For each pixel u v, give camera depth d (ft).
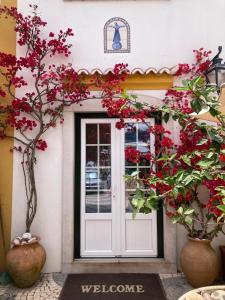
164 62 14.74
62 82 14.25
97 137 14.87
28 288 12.30
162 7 14.94
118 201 14.62
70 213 14.07
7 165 14.28
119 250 14.47
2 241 14.02
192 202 13.57
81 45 14.78
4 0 14.88
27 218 13.67
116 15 14.94
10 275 12.43
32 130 14.34
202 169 7.73
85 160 14.82
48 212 14.16
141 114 13.32
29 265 12.04
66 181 14.16
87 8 14.93
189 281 12.25
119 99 13.42
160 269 13.70
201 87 7.16
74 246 14.47
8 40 14.69
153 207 6.81
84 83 14.20
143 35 14.85
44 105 14.42
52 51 14.39
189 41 14.82
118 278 13.14
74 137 14.73
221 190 7.42
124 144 14.79
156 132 13.50
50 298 11.44
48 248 14.03
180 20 14.90
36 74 14.40
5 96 14.44
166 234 13.89
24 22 14.34
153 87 14.56
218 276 13.26
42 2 14.87
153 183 7.44
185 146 13.01
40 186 14.21
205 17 14.92
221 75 14.53
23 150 14.32
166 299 11.27
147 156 13.70
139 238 14.55
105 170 14.83
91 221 14.62
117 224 14.56
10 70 13.71
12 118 13.98
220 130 8.18
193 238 12.35
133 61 14.74
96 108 14.38
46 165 14.28
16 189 14.21
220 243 13.87
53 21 14.82
